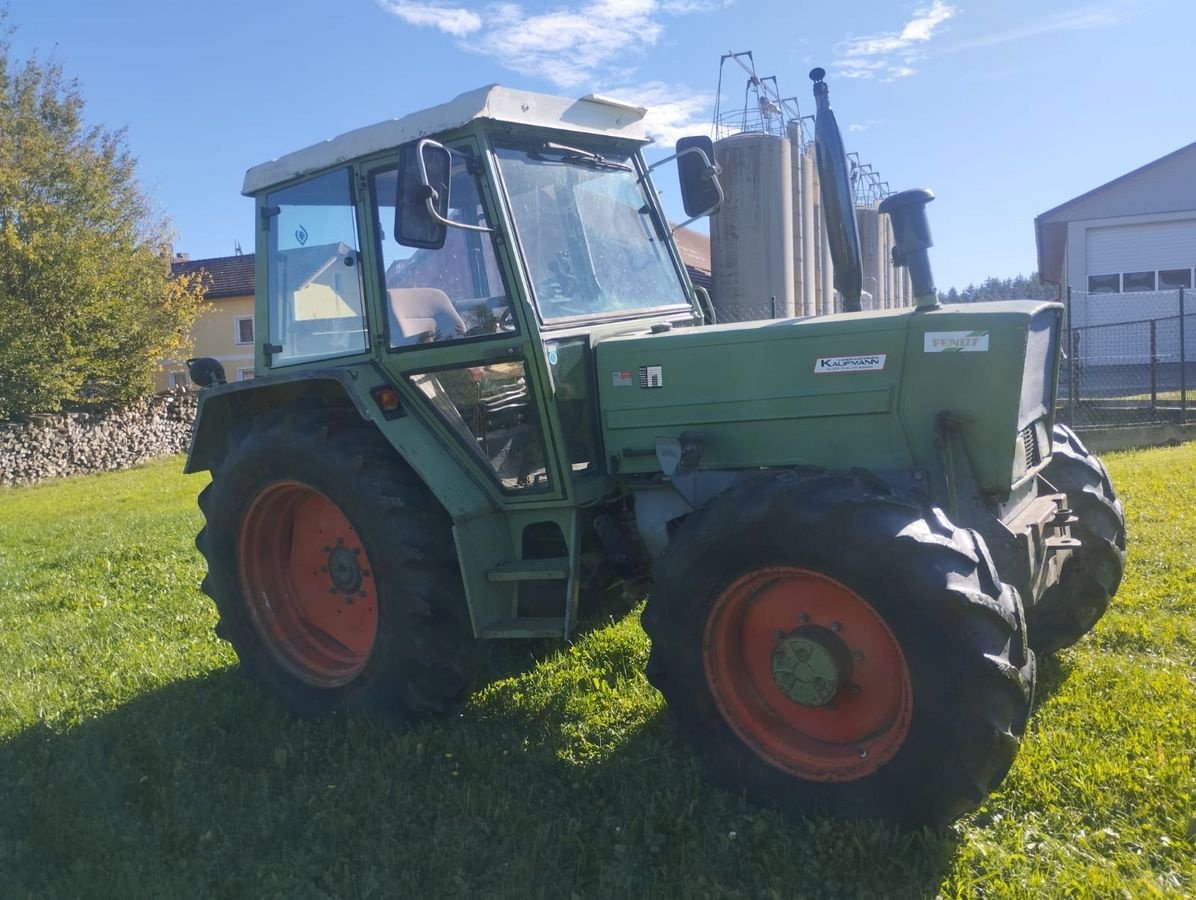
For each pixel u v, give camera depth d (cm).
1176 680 359
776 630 305
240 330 3153
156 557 751
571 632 348
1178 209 2177
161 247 2330
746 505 291
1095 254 2264
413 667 356
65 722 400
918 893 251
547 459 354
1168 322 2148
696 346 345
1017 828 273
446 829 296
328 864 286
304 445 377
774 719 306
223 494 410
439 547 361
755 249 936
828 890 257
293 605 421
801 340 326
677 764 330
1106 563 383
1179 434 1084
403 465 372
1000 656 260
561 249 377
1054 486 384
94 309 2088
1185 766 295
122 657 484
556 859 277
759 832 281
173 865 289
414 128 357
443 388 373
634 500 372
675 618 305
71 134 2181
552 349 351
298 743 369
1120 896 240
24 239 2038
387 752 347
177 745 366
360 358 390
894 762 273
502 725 374
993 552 302
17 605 629
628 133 413
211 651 486
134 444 2144
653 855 279
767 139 928
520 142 370
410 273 376
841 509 275
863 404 317
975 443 304
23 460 1875
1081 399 1286
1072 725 329
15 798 333
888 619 269
